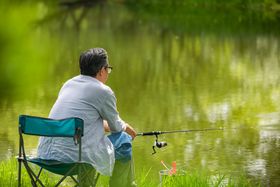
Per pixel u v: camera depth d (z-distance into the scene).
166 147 18.59
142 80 28.98
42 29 51.19
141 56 36.03
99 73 12.75
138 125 21.08
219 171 16.17
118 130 12.80
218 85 27.39
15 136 19.88
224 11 57.28
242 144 18.67
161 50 38.09
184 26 49.31
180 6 62.19
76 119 11.53
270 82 27.67
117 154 12.75
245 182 14.55
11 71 33.22
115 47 39.81
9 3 67.00
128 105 23.95
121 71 31.47
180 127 20.77
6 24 53.78
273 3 58.56
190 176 14.01
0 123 21.64
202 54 36.22
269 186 15.11
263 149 18.16
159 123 21.30
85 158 12.20
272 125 20.77
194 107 23.45
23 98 26.09
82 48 39.97
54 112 12.63
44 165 11.88
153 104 24.06
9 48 41.75
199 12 57.31
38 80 30.22
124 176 12.87
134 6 64.62
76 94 12.56
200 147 18.52
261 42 39.69
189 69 31.62
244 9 57.78
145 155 17.80
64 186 14.41
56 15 59.53
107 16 57.88
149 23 52.09
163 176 14.57
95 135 12.40
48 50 39.91
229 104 23.81
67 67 33.50
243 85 27.19
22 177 14.31
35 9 63.44
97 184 13.92
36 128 11.84
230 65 32.34
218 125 20.95
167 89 26.84
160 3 64.75
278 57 34.22
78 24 53.28
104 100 12.52
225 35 43.47
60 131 11.71
